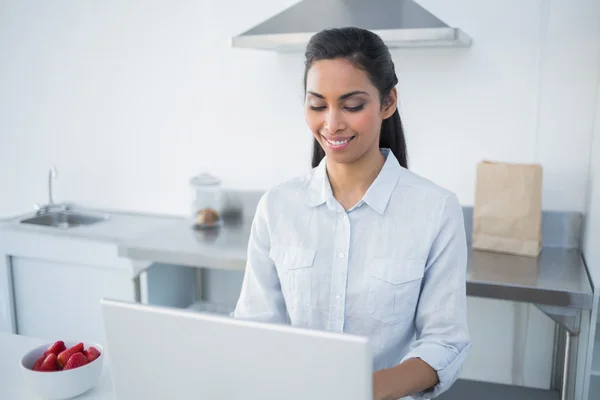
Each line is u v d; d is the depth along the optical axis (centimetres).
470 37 216
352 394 61
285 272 109
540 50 211
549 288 168
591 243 183
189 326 66
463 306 100
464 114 225
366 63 90
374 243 104
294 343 61
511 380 237
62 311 258
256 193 260
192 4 258
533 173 196
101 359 108
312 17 198
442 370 91
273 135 256
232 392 66
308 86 93
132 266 223
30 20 289
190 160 273
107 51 277
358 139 93
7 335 132
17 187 312
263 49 231
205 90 263
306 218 109
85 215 292
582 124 211
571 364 172
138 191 287
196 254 208
